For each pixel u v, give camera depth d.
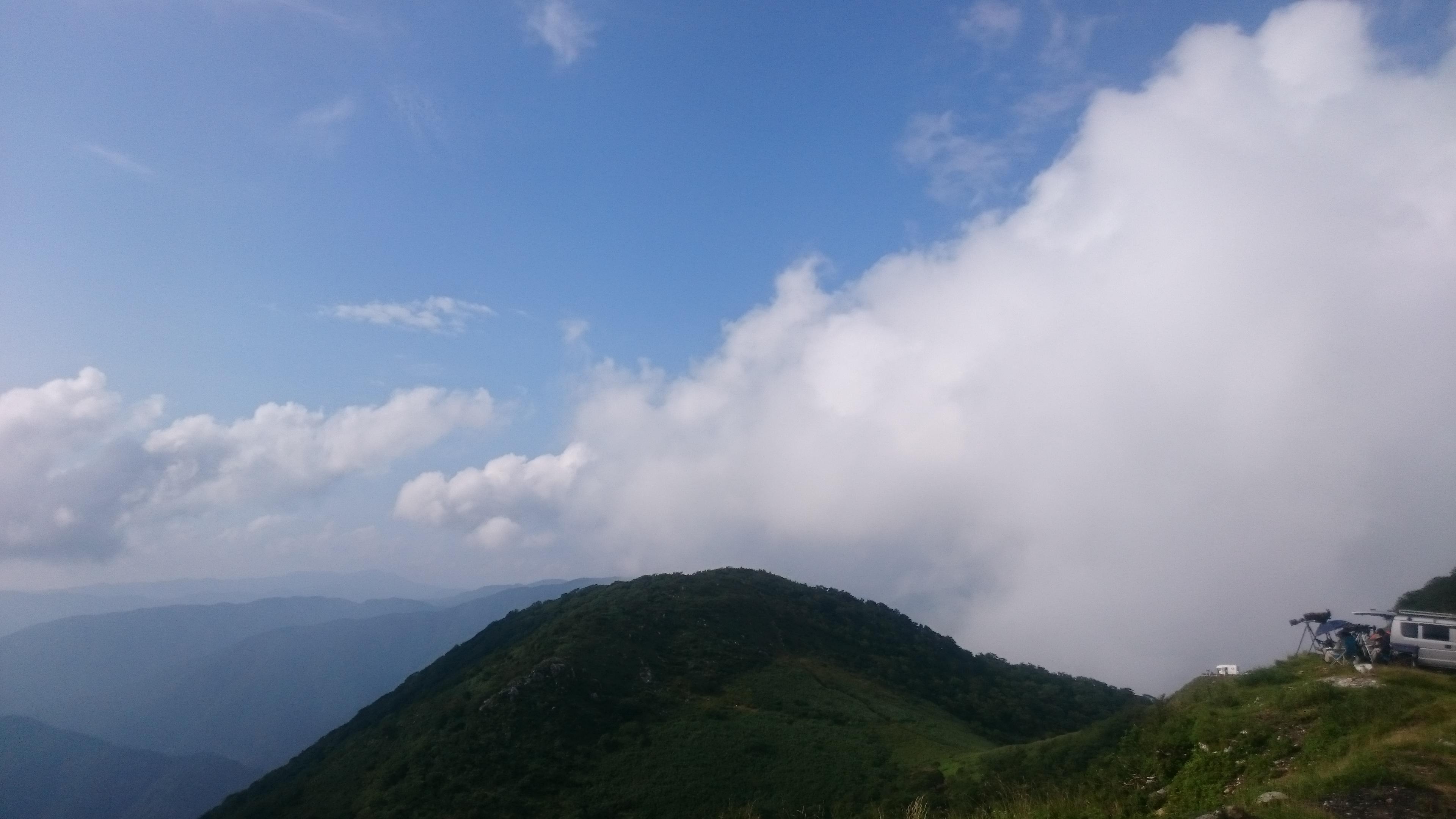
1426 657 24.30
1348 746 18.75
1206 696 25.30
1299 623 28.08
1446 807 14.48
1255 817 15.00
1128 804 21.19
